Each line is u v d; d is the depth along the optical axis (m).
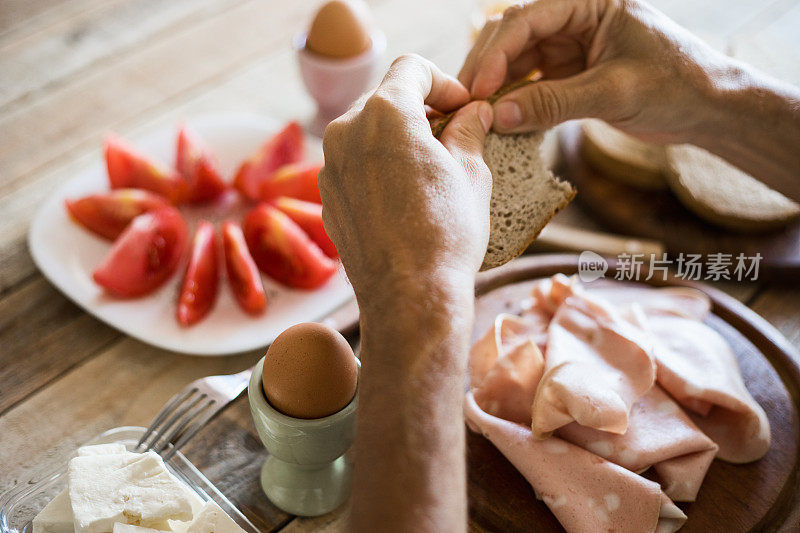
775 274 0.91
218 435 0.71
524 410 0.70
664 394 0.72
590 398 0.64
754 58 1.11
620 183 1.01
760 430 0.69
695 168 0.95
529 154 0.72
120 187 0.98
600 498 0.63
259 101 1.19
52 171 1.05
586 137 1.01
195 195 1.00
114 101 1.17
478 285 0.86
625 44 0.73
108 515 0.57
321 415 0.57
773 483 0.69
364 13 1.10
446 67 1.23
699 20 1.31
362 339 0.46
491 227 0.69
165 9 1.35
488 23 0.73
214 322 0.84
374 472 0.41
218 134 1.08
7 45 1.25
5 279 0.90
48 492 0.63
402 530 0.39
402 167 0.48
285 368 0.56
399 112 0.50
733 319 0.83
